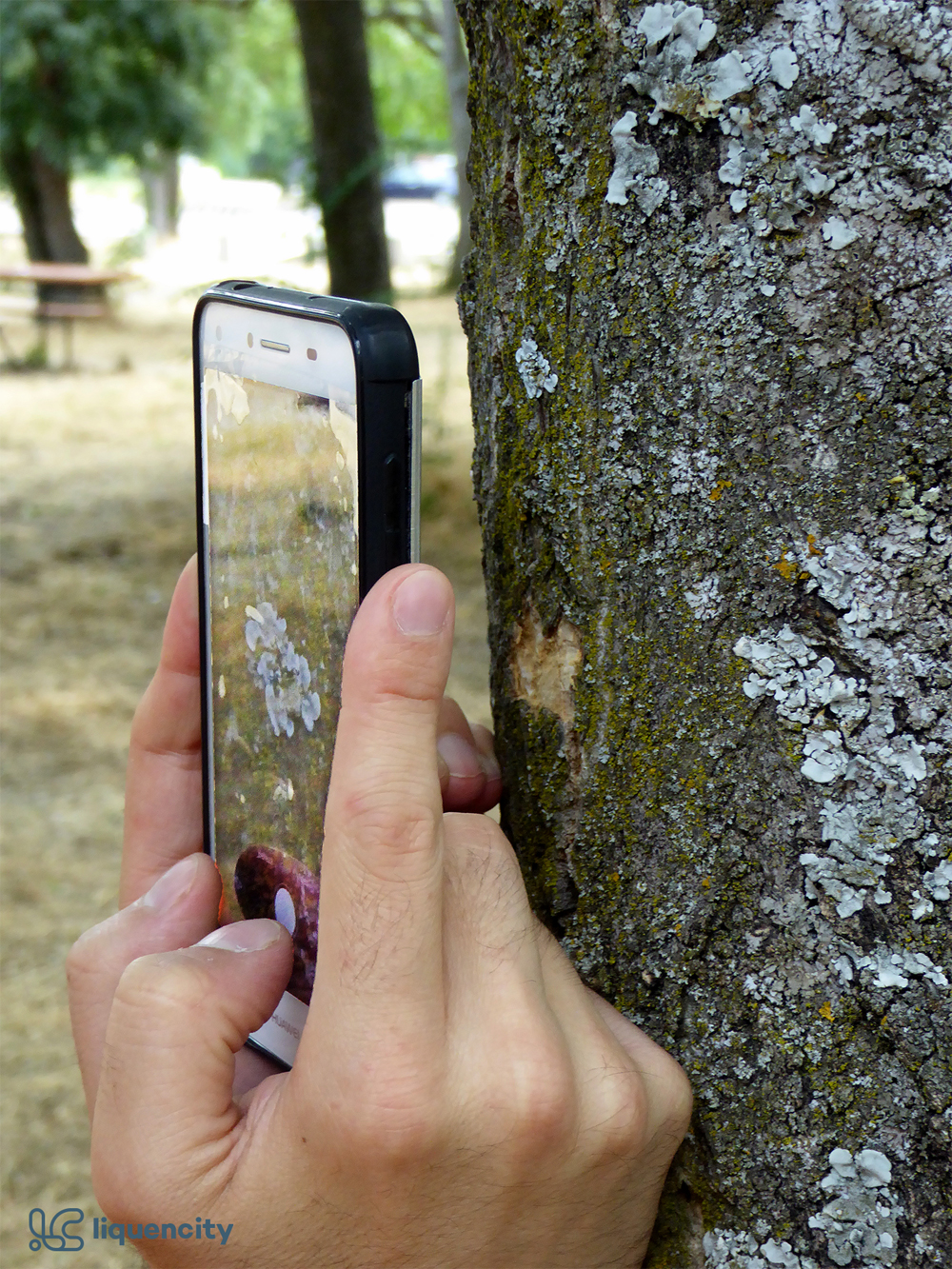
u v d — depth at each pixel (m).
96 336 4.65
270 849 0.40
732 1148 0.36
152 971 0.34
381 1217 0.33
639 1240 0.36
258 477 0.39
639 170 0.34
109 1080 0.34
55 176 5.11
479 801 0.40
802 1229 0.35
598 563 0.36
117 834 1.30
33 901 1.18
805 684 0.34
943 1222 0.34
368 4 5.78
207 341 0.40
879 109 0.32
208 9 5.73
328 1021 0.32
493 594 0.39
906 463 0.32
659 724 0.35
